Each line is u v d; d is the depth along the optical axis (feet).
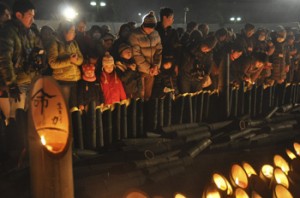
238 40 21.02
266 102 21.56
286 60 25.23
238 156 15.98
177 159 14.42
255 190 10.80
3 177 11.51
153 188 12.73
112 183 12.07
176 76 18.72
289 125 19.57
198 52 18.10
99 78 15.96
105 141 14.79
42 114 7.02
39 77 6.94
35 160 7.13
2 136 12.54
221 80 18.85
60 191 7.24
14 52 13.66
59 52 15.33
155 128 16.14
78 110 13.76
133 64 16.96
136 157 13.85
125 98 16.70
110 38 20.53
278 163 12.42
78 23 18.93
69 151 7.18
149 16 17.24
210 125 17.52
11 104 13.83
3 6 15.12
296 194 10.78
